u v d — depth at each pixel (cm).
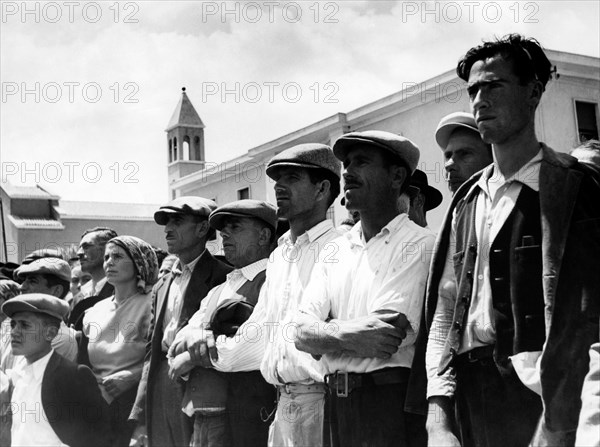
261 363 369
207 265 452
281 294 370
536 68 278
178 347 407
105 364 502
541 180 266
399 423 304
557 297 253
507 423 265
